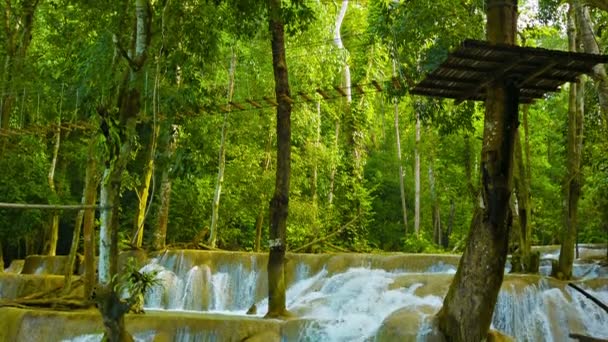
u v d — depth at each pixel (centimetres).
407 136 3259
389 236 3177
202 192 2305
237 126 2125
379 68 2781
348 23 3091
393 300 1381
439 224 2962
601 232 2314
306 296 1553
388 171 3356
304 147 2309
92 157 1375
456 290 1011
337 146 2611
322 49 2241
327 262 1702
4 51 1875
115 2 1305
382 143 3478
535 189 2612
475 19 1476
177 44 1293
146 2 1031
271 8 1285
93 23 1470
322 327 1200
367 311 1379
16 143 2144
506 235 979
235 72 2097
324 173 2452
